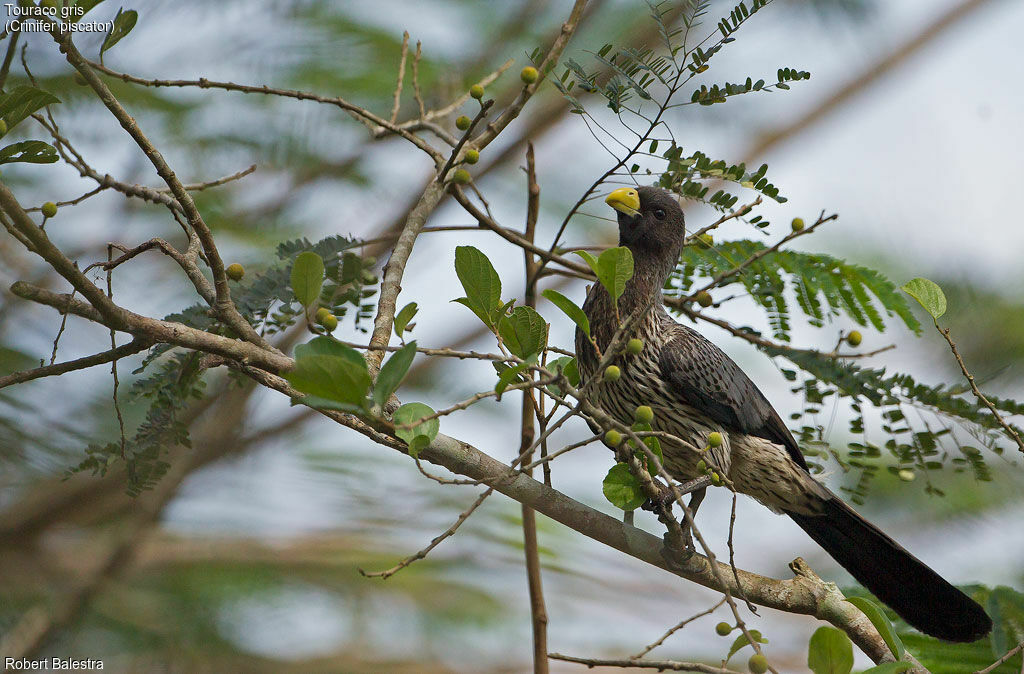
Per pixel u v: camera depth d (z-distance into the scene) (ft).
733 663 40.55
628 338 18.76
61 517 35.19
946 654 27.66
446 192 25.36
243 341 20.36
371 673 35.55
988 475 25.80
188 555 37.01
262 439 39.27
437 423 17.78
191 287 38.99
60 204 20.34
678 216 31.73
